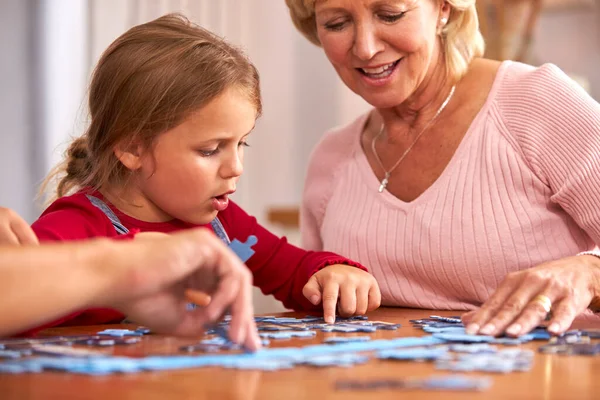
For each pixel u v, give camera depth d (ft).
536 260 5.20
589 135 5.02
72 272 2.33
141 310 2.70
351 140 6.31
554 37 12.64
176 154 4.59
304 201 6.58
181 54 4.65
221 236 5.32
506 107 5.46
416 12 5.06
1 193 11.51
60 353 2.61
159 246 2.47
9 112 11.59
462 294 5.43
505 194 5.32
